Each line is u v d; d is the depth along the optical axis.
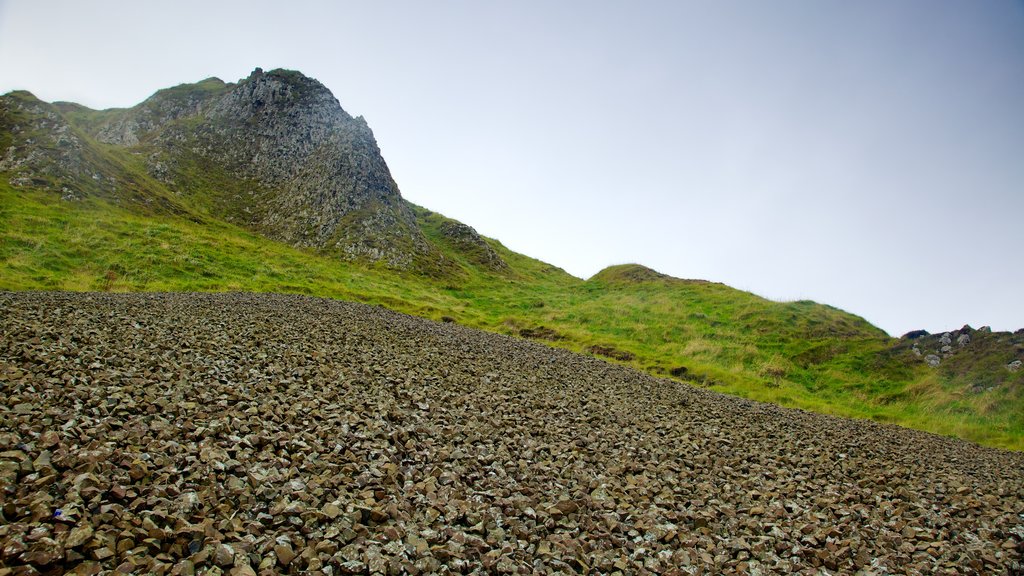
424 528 8.28
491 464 11.76
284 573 6.46
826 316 57.84
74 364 12.86
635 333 55.00
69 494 6.91
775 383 41.75
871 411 37.16
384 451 11.02
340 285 63.06
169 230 62.41
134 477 7.81
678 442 16.55
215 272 52.16
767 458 16.25
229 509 7.62
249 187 107.06
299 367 16.94
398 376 18.45
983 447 26.89
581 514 9.81
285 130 118.69
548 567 7.75
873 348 47.41
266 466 9.19
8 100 77.75
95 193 67.56
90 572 5.68
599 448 14.50
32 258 41.25
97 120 147.12
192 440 9.69
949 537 11.25
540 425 15.77
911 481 15.60
